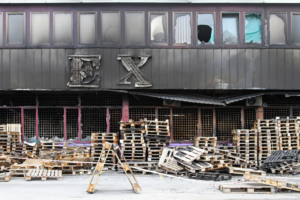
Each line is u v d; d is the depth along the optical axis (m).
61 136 12.84
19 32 12.36
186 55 12.42
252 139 11.84
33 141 12.73
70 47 12.27
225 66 12.42
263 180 7.93
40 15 12.41
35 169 10.05
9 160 10.65
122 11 12.49
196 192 7.98
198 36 12.57
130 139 11.92
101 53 12.35
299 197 7.47
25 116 12.82
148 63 12.40
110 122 12.98
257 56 12.48
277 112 13.15
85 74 12.27
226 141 12.97
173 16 12.55
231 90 12.92
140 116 12.98
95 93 12.92
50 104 12.92
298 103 13.13
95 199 7.15
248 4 12.58
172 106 12.95
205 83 12.36
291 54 12.54
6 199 7.11
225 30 12.64
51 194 7.62
